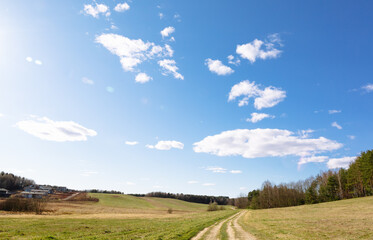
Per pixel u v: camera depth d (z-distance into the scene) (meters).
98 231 30.52
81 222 44.38
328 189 110.88
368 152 88.56
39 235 26.06
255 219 47.53
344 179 107.69
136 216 74.75
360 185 96.75
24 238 23.38
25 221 41.94
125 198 183.50
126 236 24.22
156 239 20.78
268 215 58.88
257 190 158.62
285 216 52.31
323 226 30.38
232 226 33.66
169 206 176.12
